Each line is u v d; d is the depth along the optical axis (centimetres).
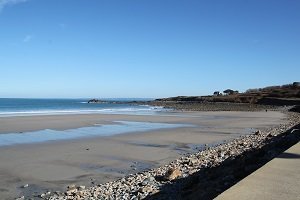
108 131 3000
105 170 1500
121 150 2000
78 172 1459
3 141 2317
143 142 2338
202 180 1043
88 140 2408
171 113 6506
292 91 12019
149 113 6400
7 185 1252
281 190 585
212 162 1469
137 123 3894
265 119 4909
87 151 1955
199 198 806
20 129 3058
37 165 1580
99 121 4072
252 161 1041
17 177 1366
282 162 816
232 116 5672
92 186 1242
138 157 1794
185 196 922
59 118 4459
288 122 4266
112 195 1084
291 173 705
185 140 2473
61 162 1652
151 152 1948
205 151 1917
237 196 549
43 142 2291
